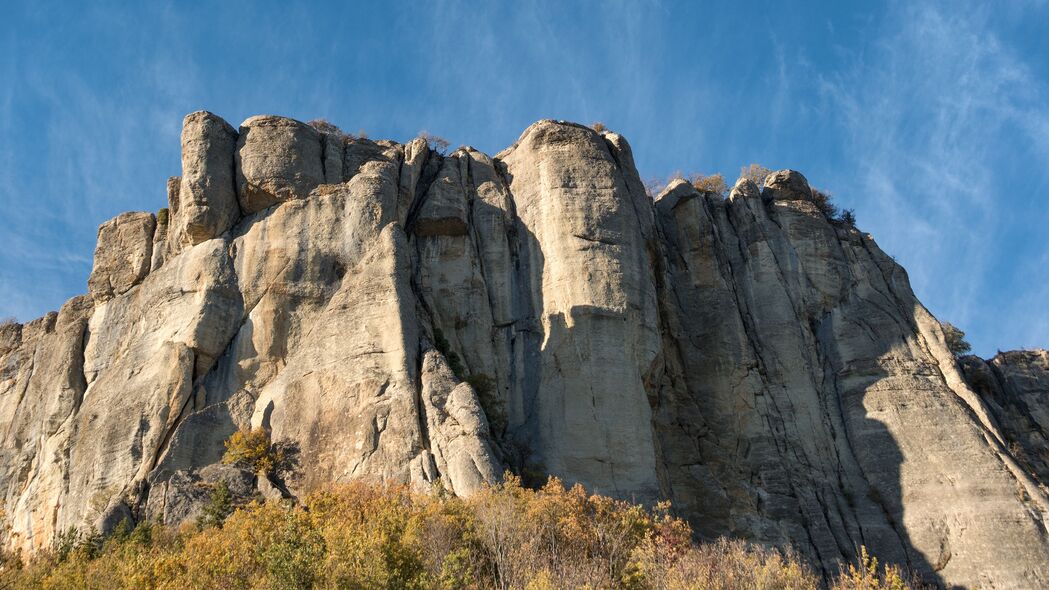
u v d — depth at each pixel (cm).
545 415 4516
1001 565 4375
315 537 2980
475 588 2891
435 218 5072
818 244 5697
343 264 4691
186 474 4088
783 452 4919
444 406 4078
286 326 4556
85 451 4362
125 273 5297
